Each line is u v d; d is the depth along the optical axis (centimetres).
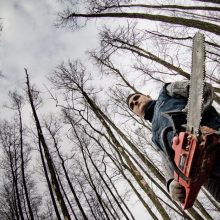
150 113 217
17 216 1975
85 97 1360
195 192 160
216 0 830
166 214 911
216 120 174
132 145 1166
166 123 187
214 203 1194
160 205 934
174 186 174
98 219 2206
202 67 150
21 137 1973
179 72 1170
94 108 1310
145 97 222
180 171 162
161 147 198
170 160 170
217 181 167
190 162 151
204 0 850
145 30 1202
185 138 157
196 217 1003
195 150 148
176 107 187
